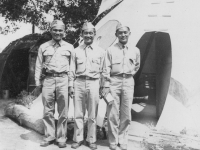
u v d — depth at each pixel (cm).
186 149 422
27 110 621
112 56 442
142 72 723
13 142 472
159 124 501
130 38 546
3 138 495
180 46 534
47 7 1078
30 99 686
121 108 452
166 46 559
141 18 569
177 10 566
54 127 477
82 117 457
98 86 449
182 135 457
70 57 470
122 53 445
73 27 1204
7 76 1068
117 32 446
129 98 443
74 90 455
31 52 965
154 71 711
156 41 581
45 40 998
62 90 454
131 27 566
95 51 455
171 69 530
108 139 482
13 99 998
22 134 527
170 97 513
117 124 448
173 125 487
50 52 455
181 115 492
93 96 440
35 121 554
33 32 1309
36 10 1079
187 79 514
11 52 1067
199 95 505
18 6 1047
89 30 447
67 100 461
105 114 518
